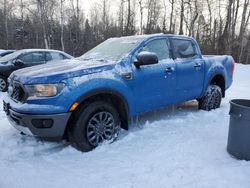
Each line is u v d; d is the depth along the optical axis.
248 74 15.52
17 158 3.70
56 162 3.60
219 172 3.13
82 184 3.03
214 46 31.28
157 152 3.83
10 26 40.28
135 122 5.26
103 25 43.56
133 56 4.48
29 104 3.62
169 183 2.97
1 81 8.95
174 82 5.04
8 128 4.87
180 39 5.45
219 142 4.13
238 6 25.52
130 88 4.31
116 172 3.30
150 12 39.56
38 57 9.52
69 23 37.19
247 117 3.31
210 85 6.18
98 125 3.99
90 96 3.85
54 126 3.62
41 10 30.23
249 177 3.00
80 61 4.49
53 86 3.60
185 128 4.89
